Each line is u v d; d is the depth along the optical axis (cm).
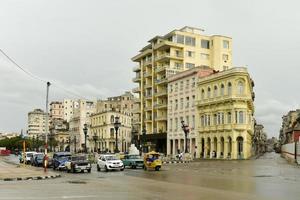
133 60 10444
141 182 2480
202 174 3234
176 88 8350
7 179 2664
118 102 14512
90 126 13562
